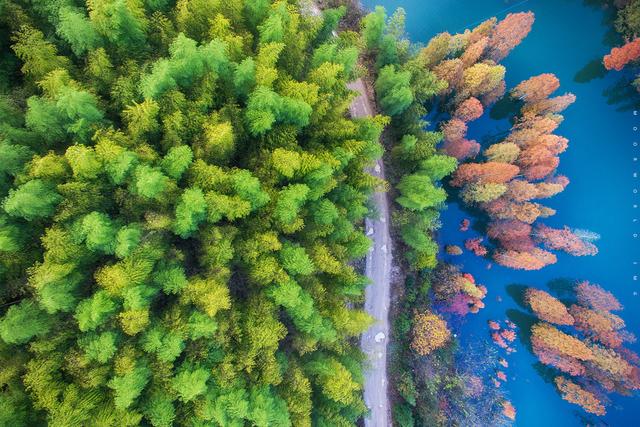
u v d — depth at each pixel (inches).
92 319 920.9
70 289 951.6
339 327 1314.0
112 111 1103.0
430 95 1729.8
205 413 1012.5
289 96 1200.2
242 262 1191.6
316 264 1248.8
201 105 1087.0
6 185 989.8
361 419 1745.8
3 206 937.5
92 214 929.5
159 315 1054.4
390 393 1798.7
